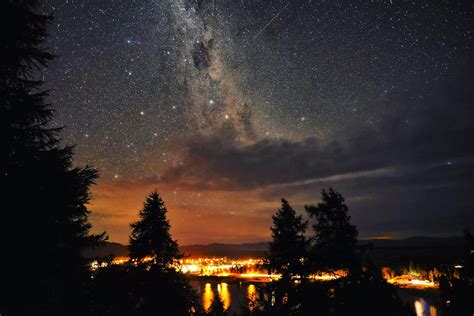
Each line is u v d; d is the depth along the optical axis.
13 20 7.68
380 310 8.67
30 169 7.95
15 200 7.61
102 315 12.46
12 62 7.79
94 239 9.67
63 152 8.86
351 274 9.05
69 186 8.79
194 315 14.18
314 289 8.20
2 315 7.61
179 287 17.39
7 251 7.36
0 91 7.68
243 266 156.38
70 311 10.01
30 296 7.88
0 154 7.62
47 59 8.39
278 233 12.02
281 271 11.12
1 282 7.40
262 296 8.49
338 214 11.99
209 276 129.12
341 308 8.48
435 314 38.12
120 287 14.77
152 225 18.19
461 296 11.59
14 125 8.00
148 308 15.93
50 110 8.42
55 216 8.63
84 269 11.11
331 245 11.62
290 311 8.02
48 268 8.16
